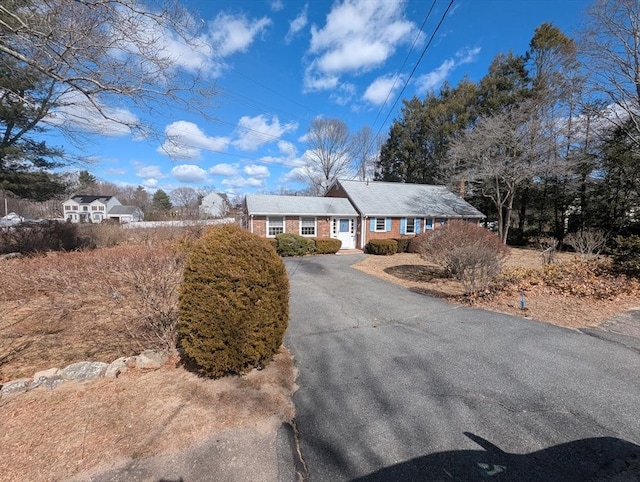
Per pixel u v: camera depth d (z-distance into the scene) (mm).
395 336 4832
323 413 2840
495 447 2396
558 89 15828
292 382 3402
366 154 38156
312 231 19297
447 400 3051
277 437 2486
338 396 3129
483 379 3443
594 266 8289
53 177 15352
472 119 24016
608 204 16844
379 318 5805
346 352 4230
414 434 2557
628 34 11867
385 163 32094
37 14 4746
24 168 14367
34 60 5238
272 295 3439
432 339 4672
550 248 10297
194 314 3154
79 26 4871
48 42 4910
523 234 22141
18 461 2121
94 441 2338
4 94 7668
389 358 4027
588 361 3836
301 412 2855
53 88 7234
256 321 3322
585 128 15766
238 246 3305
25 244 11242
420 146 29047
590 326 5062
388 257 15742
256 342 3340
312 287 8688
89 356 3900
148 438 2391
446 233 9508
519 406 2936
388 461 2262
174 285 4098
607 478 2064
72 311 5312
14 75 7199
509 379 3432
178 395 2986
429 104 28641
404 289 8492
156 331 3816
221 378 3324
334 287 8703
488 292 7133
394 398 3094
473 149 18250
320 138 37875
